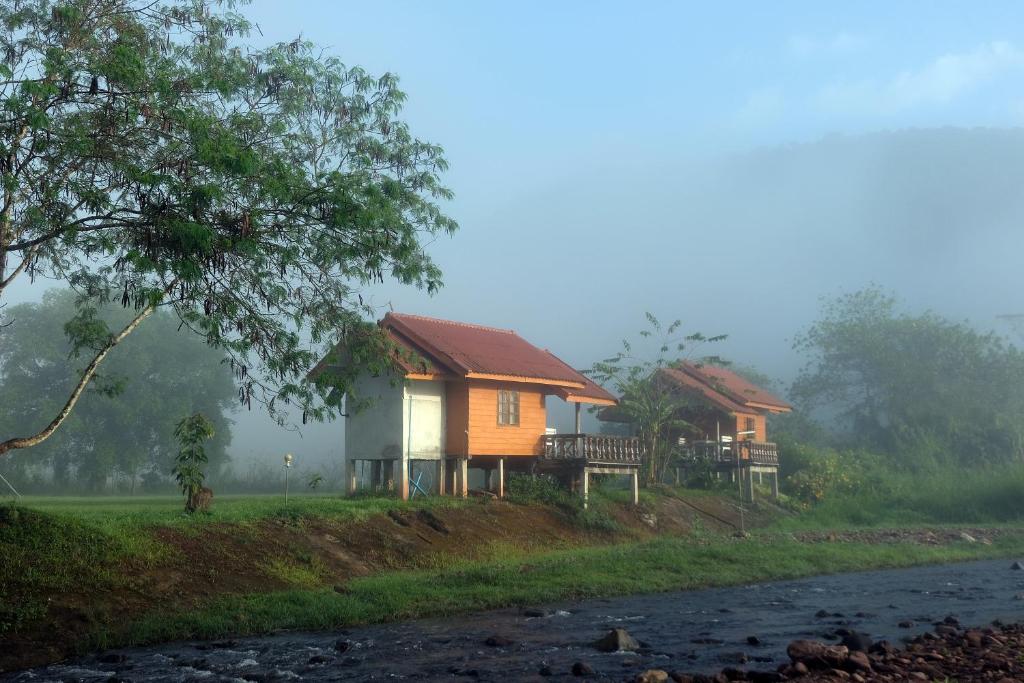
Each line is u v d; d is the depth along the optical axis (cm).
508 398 3222
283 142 1716
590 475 3541
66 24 1517
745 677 1105
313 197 1539
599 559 2348
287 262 1612
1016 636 1362
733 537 3088
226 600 1664
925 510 4562
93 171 1532
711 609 1836
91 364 1658
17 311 5681
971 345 6738
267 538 2019
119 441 5766
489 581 2011
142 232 1480
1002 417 5994
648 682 1096
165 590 1648
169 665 1290
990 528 3934
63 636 1408
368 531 2300
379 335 1802
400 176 1798
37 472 5847
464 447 3033
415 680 1173
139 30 1585
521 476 3209
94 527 1734
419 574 2067
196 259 1483
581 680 1152
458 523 2606
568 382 3381
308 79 1728
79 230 1473
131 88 1470
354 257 1650
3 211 1438
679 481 4491
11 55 1523
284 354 1667
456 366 2973
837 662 1152
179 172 1518
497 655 1340
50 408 5519
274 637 1511
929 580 2389
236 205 1545
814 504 4550
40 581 1515
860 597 2036
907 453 5669
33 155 1409
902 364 6656
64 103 1492
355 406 1880
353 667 1261
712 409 4612
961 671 1100
